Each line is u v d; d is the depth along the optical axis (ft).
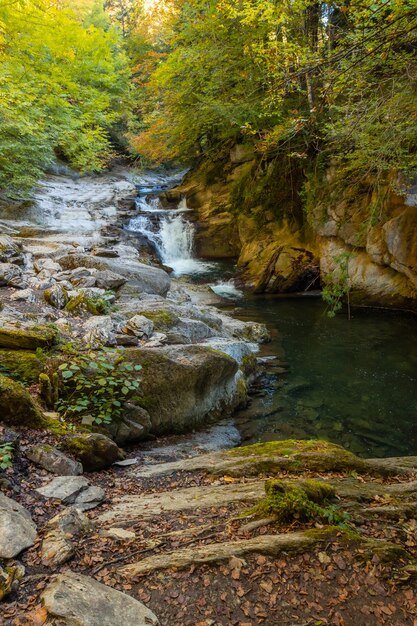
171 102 45.55
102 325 19.13
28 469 10.69
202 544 8.67
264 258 42.98
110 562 8.02
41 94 37.58
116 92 62.90
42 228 40.57
